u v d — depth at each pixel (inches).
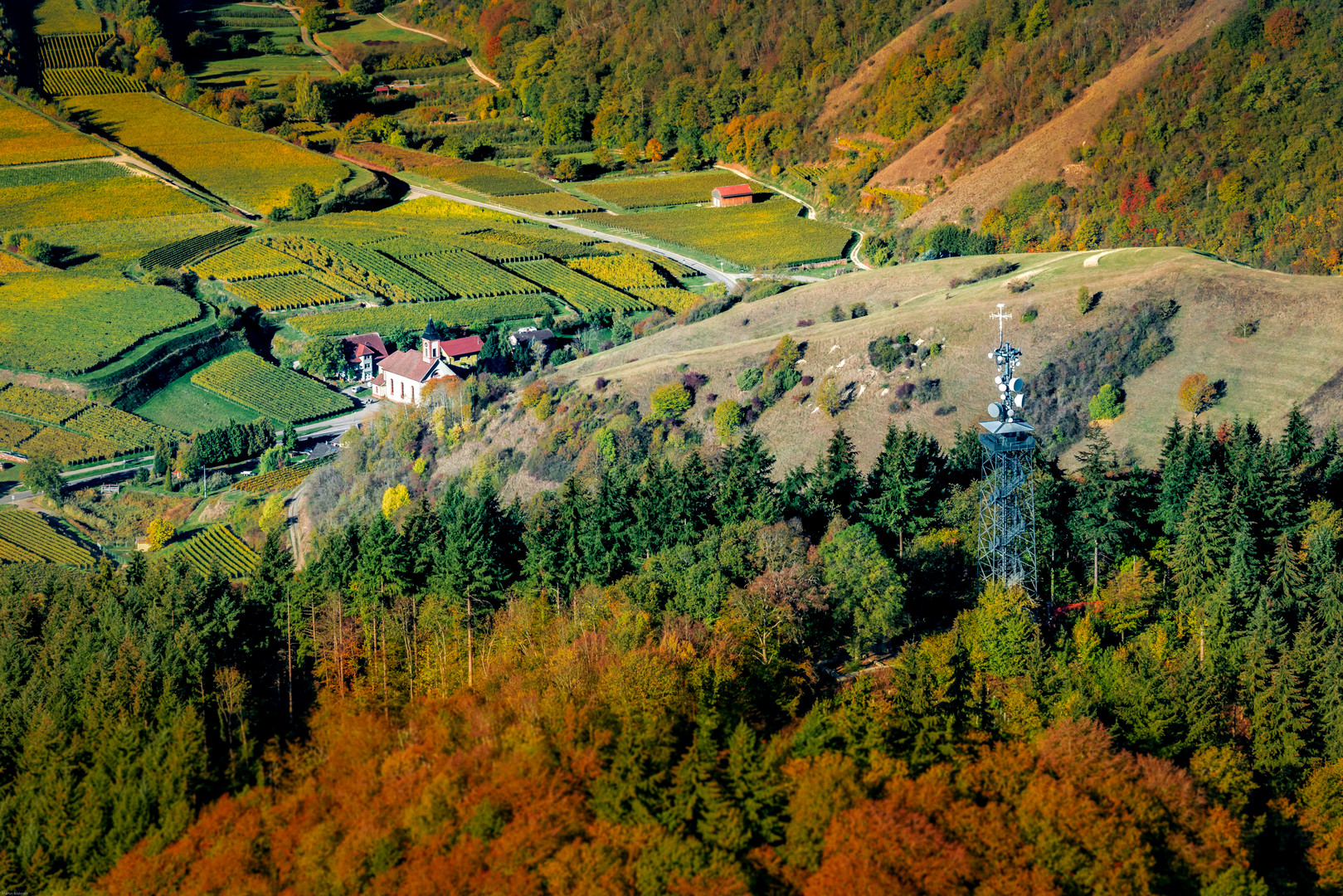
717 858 2706.7
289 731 3791.8
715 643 3358.8
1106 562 3949.3
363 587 4355.3
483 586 4215.1
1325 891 2805.1
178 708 3631.9
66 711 3720.5
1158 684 3127.5
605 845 2805.1
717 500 4527.6
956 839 2689.5
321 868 2982.3
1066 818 2679.6
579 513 4495.6
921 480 4340.6
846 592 3636.8
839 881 2578.7
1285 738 3078.2
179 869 3144.7
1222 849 2723.9
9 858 3371.1
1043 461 4352.9
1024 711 3016.7
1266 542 3909.9
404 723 3523.6
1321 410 5910.4
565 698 3198.8
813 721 2984.7
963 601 3816.4
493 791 2960.1
